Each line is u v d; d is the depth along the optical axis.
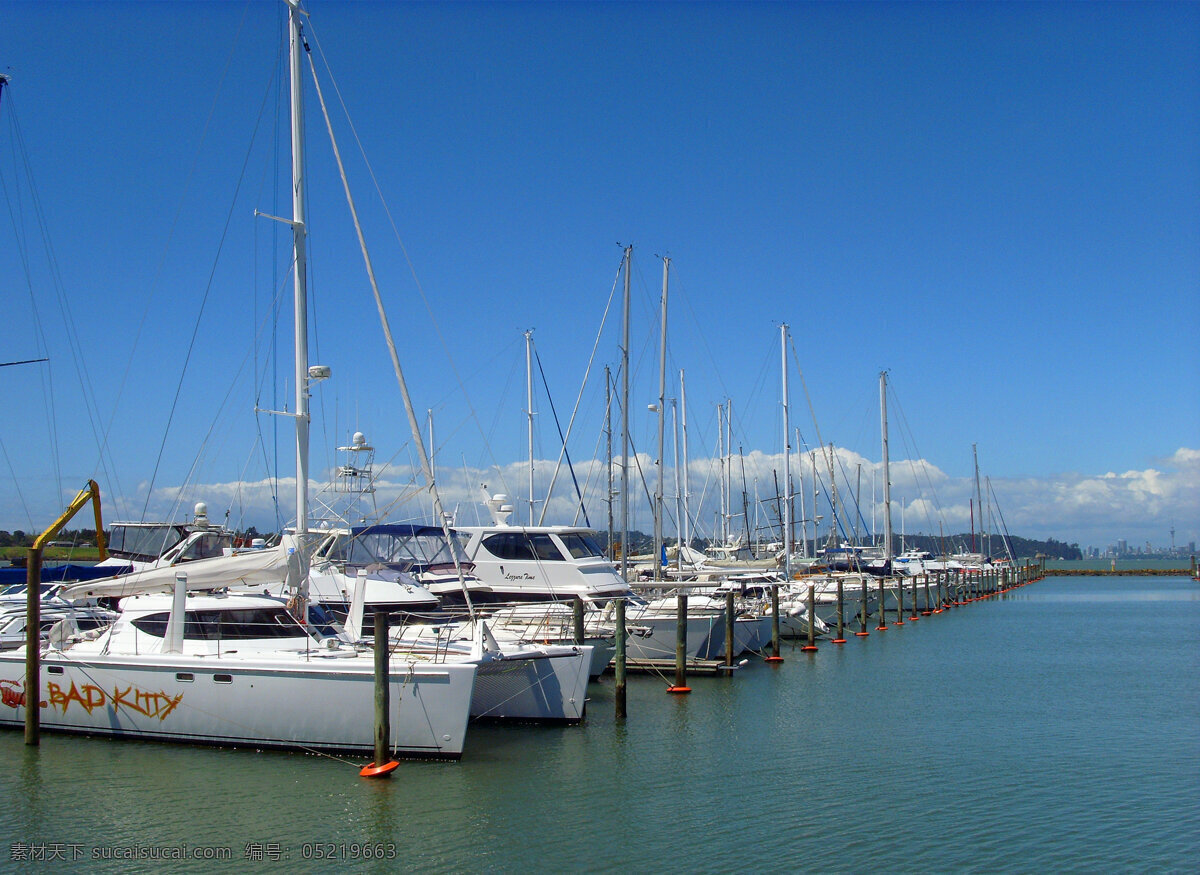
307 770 14.20
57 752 14.92
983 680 25.70
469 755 15.59
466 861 11.42
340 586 19.70
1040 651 32.78
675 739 17.48
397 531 23.98
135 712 15.35
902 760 16.47
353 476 22.45
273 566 16.56
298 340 17.50
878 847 12.15
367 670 14.41
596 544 25.42
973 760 16.55
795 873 11.27
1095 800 14.27
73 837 11.92
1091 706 21.81
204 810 12.75
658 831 12.54
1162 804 14.07
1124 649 33.62
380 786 13.67
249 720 14.83
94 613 18.72
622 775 15.00
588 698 21.41
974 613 52.56
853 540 66.06
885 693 23.14
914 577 47.53
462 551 24.17
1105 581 100.88
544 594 23.62
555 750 16.28
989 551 102.50
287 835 12.03
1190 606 58.19
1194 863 11.72
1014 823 13.15
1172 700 22.69
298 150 17.72
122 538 22.92
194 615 15.85
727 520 57.09
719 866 11.43
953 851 12.05
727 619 25.25
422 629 17.73
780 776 15.30
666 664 24.56
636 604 25.09
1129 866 11.62
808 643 32.09
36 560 15.41
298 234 17.58
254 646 15.69
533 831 12.41
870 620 46.94
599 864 11.41
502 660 16.62
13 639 17.62
